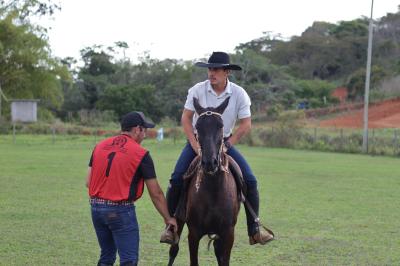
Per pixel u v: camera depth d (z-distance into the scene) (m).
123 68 73.12
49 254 8.62
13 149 30.97
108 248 6.14
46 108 59.88
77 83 68.69
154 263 8.39
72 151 30.20
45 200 13.88
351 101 72.88
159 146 35.31
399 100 67.50
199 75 66.62
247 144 38.59
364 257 8.87
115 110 62.31
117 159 5.84
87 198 14.29
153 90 63.41
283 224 11.46
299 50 90.56
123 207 5.85
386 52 86.50
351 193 16.38
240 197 6.89
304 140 37.22
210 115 6.21
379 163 27.05
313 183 18.66
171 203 6.95
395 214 12.91
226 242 6.60
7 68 53.34
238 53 72.31
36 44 53.75
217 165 6.11
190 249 6.74
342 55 88.25
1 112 51.28
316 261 8.59
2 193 14.91
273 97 66.69
